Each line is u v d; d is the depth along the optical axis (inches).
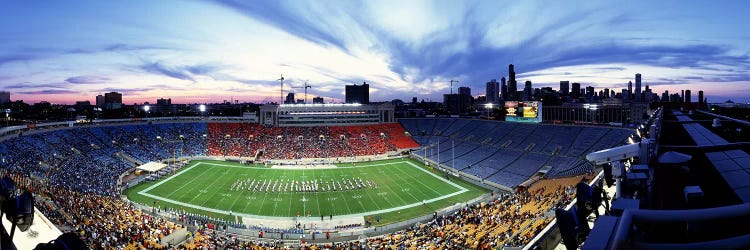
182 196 2832.2
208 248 1668.3
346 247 1774.1
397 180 3410.4
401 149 4817.9
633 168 307.3
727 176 429.1
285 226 2272.4
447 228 2015.3
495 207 2399.1
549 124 4188.0
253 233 2055.9
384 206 2674.7
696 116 1342.3
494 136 4517.7
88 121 4372.5
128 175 3385.8
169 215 2310.5
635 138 704.4
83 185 2608.3
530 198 2449.6
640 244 160.9
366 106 5753.0
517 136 4264.3
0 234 297.6
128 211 2161.7
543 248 379.6
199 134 4899.1
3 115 5187.0
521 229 1669.5
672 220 160.9
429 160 4168.3
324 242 1956.2
